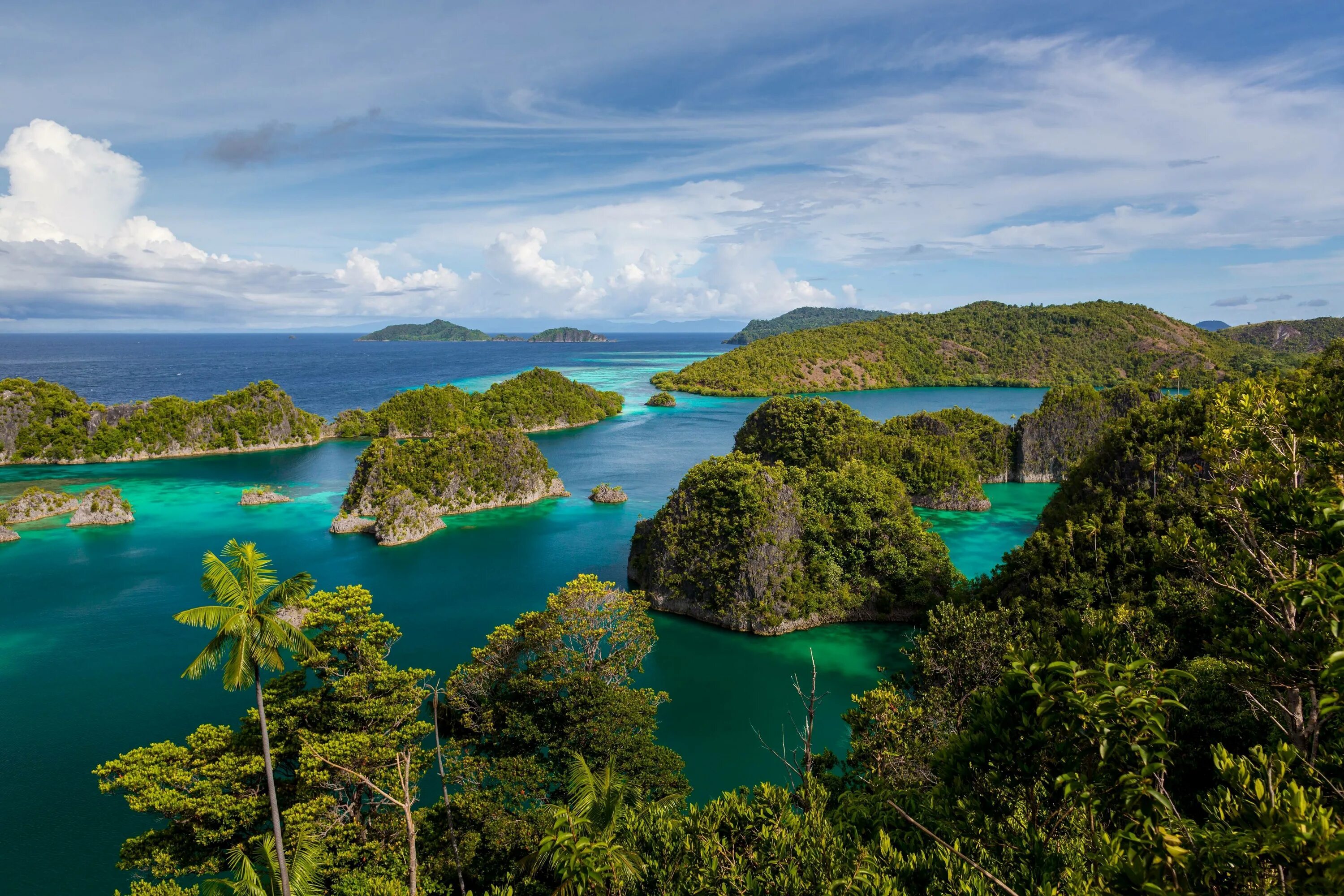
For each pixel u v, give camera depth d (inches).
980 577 2468.0
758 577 2479.1
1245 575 776.3
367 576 2994.6
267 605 998.4
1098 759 587.8
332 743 1168.2
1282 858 440.1
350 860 1112.2
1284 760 518.6
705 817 946.7
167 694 2033.7
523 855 1089.4
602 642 1891.0
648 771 1280.8
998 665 1374.3
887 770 1182.3
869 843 918.4
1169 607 1483.8
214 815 1075.3
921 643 1534.2
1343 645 495.8
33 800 1576.0
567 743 1289.4
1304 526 669.9
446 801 1075.9
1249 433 898.7
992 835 765.3
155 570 3053.6
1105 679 551.8
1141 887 493.7
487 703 1469.0
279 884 935.7
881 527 2655.0
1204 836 485.7
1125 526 2059.5
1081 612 1743.4
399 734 1256.2
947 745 786.8
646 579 2797.7
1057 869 684.7
